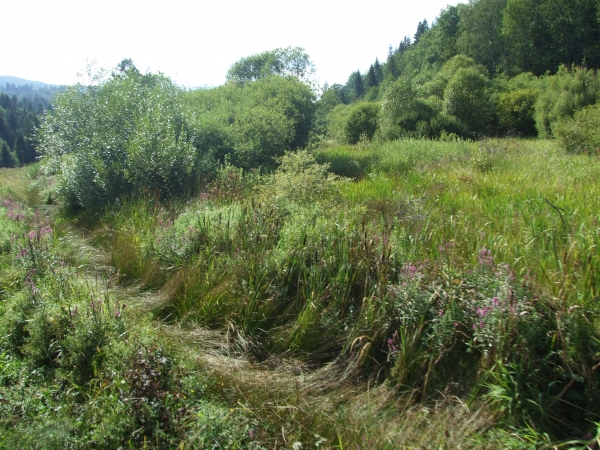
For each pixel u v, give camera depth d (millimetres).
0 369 3643
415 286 3697
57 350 3771
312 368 3836
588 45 42188
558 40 43844
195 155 10273
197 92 17406
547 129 21328
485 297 3441
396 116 22938
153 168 9438
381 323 3760
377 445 2787
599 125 12539
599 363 2914
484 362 3164
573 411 2895
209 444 2750
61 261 5664
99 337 3771
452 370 3355
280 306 4508
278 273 4703
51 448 2723
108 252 6734
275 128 12375
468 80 25844
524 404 2916
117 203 9000
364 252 4504
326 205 6465
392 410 3158
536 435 2727
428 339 3443
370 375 3582
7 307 4406
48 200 12000
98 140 9891
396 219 5387
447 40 56750
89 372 3561
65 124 10938
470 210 6211
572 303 3266
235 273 4781
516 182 8016
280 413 3143
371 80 88625
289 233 5086
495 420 2934
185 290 4848
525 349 3035
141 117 10359
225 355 4000
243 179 9375
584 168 8734
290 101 14844
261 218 5816
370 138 24828
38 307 4129
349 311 4164
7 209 8930
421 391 3311
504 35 46875
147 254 5836
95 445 2818
